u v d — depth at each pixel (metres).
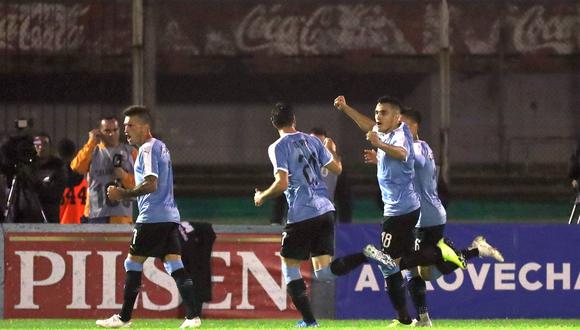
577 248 40.84
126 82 62.31
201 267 39.56
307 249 32.88
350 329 32.81
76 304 39.47
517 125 67.44
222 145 65.69
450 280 40.53
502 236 40.62
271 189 31.91
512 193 66.38
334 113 65.69
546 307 40.72
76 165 42.16
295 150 32.53
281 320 39.56
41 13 62.00
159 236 33.56
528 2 67.31
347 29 65.94
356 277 40.19
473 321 39.62
